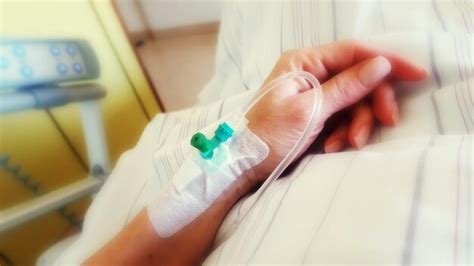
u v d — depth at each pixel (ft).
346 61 0.99
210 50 4.06
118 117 2.34
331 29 1.21
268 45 1.40
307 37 1.26
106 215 1.14
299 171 0.83
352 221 0.58
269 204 0.76
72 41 1.70
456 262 0.50
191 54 4.03
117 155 2.34
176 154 1.00
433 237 0.52
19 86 1.47
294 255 0.59
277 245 0.63
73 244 1.22
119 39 2.33
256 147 0.85
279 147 0.86
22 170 1.91
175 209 0.85
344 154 0.81
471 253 0.50
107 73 2.26
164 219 0.86
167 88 3.45
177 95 3.34
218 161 0.82
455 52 0.93
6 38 1.49
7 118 1.83
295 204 0.69
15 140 1.87
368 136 0.92
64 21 2.05
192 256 0.94
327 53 1.00
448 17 1.09
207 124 1.12
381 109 0.92
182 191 0.84
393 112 0.91
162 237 0.89
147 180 1.14
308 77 0.91
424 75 0.92
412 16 1.13
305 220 0.64
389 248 0.52
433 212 0.55
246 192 0.95
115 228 1.07
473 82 0.84
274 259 0.61
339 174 0.71
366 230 0.55
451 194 0.57
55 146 2.03
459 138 0.72
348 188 0.65
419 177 0.61
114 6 2.30
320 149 0.98
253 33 1.56
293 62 0.99
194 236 0.93
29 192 1.94
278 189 0.80
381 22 1.16
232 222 0.89
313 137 0.94
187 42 4.34
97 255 0.90
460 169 0.60
